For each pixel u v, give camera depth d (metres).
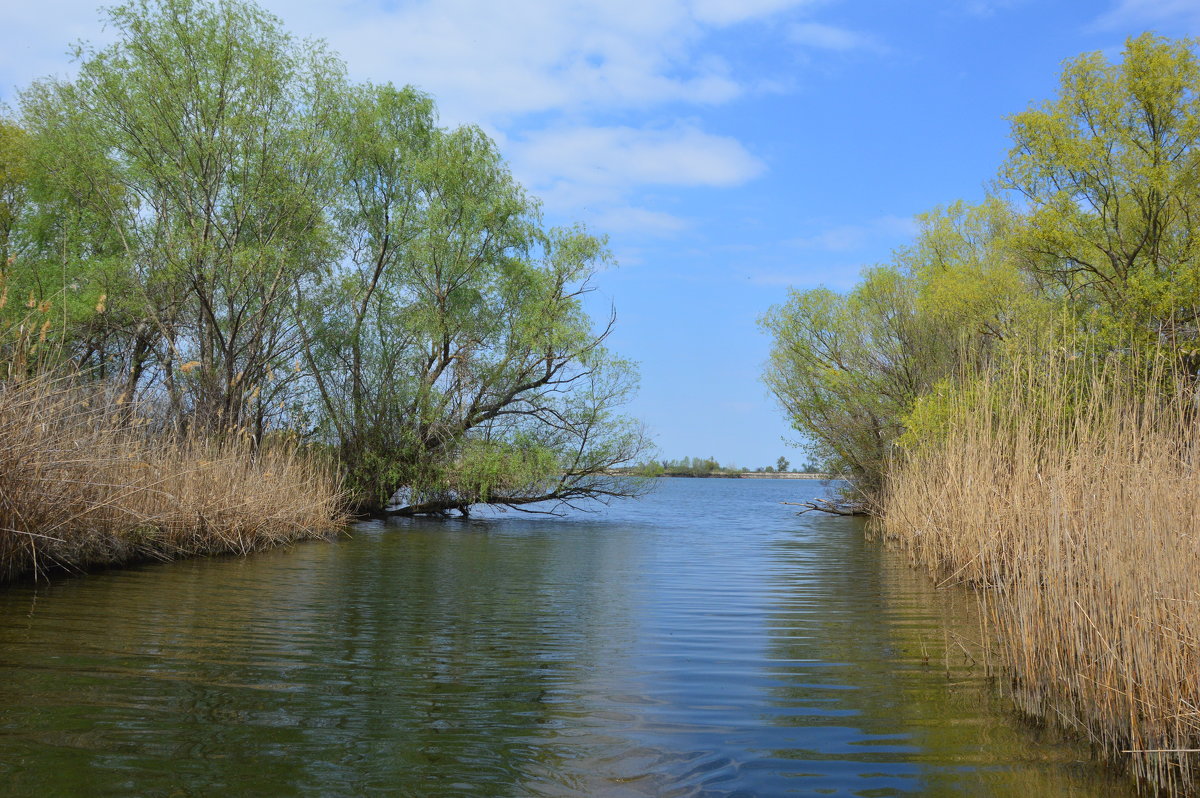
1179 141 15.95
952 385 14.17
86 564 9.67
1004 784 3.64
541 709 4.58
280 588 8.93
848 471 25.23
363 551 13.44
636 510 30.30
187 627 6.61
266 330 19.91
